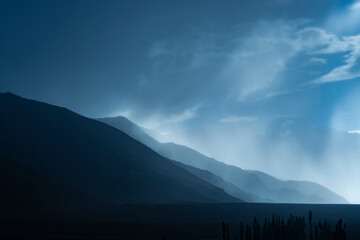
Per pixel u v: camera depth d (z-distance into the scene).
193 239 65.06
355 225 90.31
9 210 110.06
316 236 57.62
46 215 102.12
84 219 97.06
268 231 55.34
